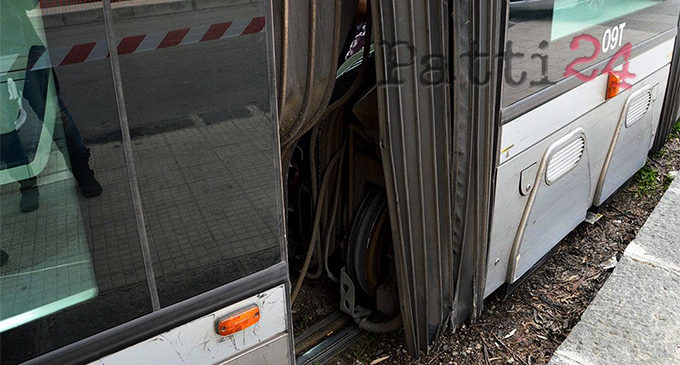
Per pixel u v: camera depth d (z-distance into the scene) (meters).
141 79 1.34
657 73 3.98
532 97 2.68
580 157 3.25
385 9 1.98
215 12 1.39
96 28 1.26
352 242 2.82
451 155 2.40
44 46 1.24
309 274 3.16
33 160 1.30
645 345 2.90
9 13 1.20
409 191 2.32
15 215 1.32
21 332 1.37
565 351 2.87
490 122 2.46
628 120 3.69
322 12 1.92
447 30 2.18
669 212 4.12
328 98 2.07
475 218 2.60
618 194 4.42
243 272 1.66
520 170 2.77
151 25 1.32
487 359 2.87
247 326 1.71
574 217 3.46
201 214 1.53
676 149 5.18
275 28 1.75
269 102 1.56
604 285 3.37
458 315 2.85
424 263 2.49
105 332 1.47
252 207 1.62
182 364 1.63
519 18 2.43
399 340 2.96
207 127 1.47
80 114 1.31
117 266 1.44
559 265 3.62
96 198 1.38
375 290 2.95
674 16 3.96
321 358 2.83
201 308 1.61
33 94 1.26
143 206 1.44
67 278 1.40
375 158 2.70
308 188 2.97
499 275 2.97
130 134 1.37
